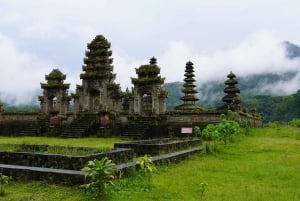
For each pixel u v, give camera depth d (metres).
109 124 40.88
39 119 46.91
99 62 47.03
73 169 14.80
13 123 48.31
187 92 54.12
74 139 37.19
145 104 51.81
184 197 11.27
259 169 16.58
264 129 45.19
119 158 17.17
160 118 39.03
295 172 15.75
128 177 13.55
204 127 35.94
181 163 18.48
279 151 23.56
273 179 14.45
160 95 42.50
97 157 15.44
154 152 20.66
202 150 23.11
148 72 42.75
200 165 17.66
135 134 38.09
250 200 11.01
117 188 11.89
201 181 13.75
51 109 45.75
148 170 13.88
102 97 45.91
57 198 10.89
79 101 47.84
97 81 46.38
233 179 14.34
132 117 40.62
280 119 110.31
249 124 45.66
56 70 51.09
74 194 11.31
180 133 36.81
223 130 27.47
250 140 30.69
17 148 22.05
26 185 12.48
